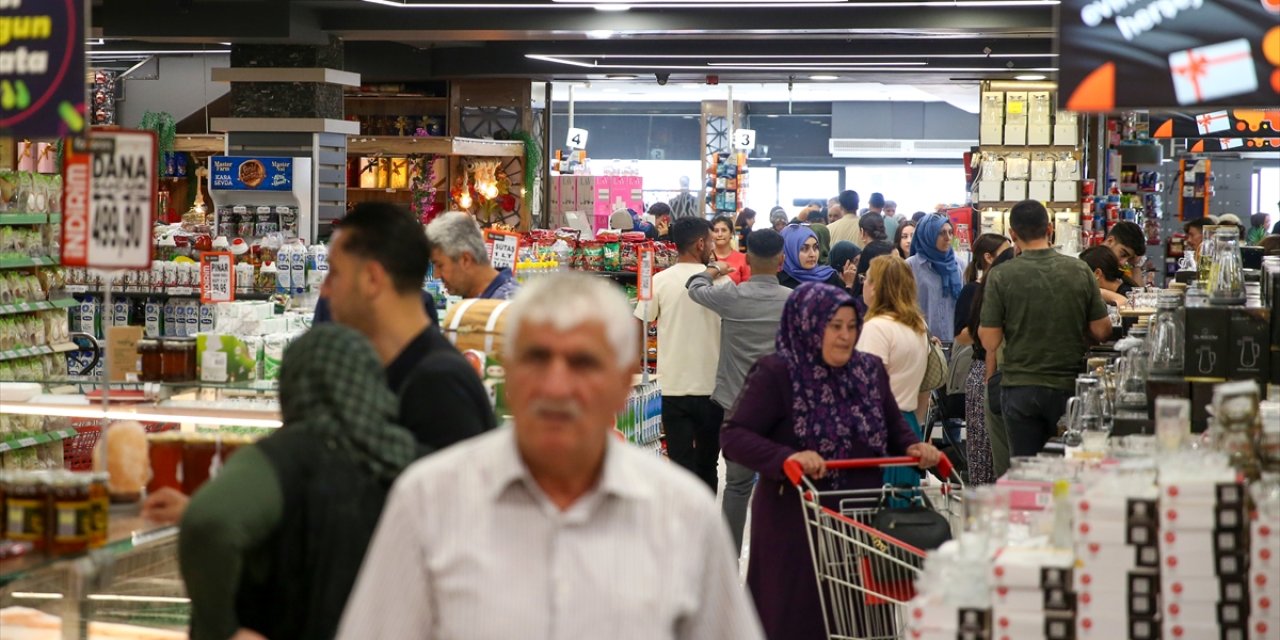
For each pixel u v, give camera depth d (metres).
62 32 3.89
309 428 2.90
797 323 5.04
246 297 10.34
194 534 2.71
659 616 2.16
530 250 10.59
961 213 17.08
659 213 17.09
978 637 3.44
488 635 2.13
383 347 3.50
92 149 3.91
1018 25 13.50
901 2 11.86
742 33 14.02
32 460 6.54
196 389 5.26
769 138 34.59
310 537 2.82
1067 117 15.58
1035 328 7.21
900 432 5.20
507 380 2.24
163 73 20.03
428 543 2.18
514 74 19.00
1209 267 6.77
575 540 2.17
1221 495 3.41
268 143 14.02
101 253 3.92
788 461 4.74
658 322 8.17
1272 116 16.16
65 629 4.11
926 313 10.70
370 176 18.17
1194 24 4.13
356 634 2.18
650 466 2.26
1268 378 4.91
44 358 7.62
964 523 3.76
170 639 4.12
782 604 4.92
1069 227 14.58
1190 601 3.42
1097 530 3.44
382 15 14.04
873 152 33.75
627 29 14.02
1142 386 5.51
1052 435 7.29
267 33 13.40
